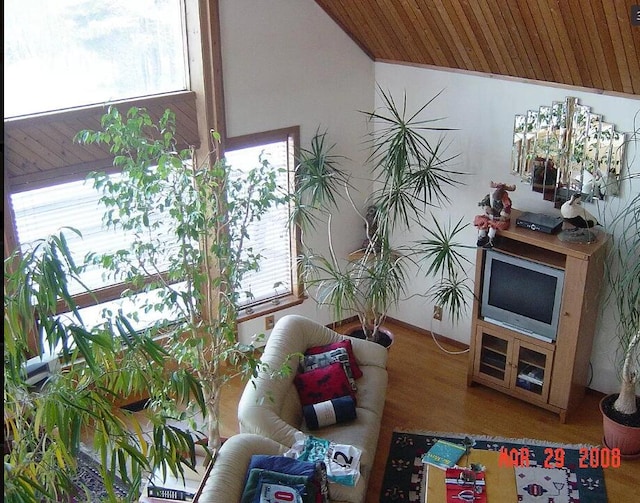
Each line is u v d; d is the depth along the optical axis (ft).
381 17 17.37
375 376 16.97
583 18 13.61
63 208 15.93
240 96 17.62
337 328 21.83
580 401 17.98
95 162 15.67
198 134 17.37
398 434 16.98
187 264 13.50
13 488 7.96
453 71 18.21
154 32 16.33
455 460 13.89
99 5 15.30
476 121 18.22
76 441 8.51
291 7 17.78
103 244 16.71
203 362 14.17
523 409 17.93
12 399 8.68
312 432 15.10
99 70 15.69
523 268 16.76
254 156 18.70
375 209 20.17
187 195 13.64
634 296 15.19
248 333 19.84
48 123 14.78
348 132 20.07
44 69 14.88
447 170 19.25
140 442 9.85
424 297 21.03
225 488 12.37
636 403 16.24
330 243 19.29
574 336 16.40
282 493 12.33
